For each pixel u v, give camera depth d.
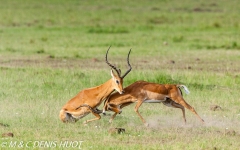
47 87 52.03
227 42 94.38
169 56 79.25
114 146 32.38
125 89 39.62
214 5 169.75
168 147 32.34
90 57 78.38
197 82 56.16
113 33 113.19
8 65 68.75
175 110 44.41
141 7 163.62
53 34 109.44
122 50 85.81
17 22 130.00
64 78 56.53
